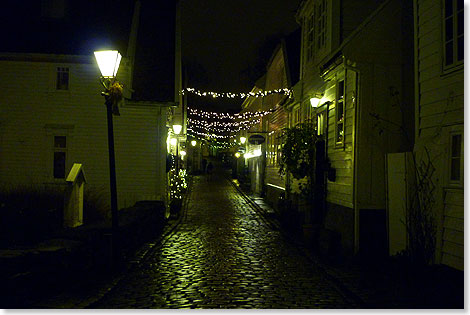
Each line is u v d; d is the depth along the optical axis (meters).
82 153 18.89
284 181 20.48
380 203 11.23
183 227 17.38
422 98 8.77
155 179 19.00
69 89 18.92
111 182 9.70
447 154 7.93
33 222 10.67
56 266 7.43
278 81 24.77
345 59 11.05
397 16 11.24
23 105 18.83
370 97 11.19
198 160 66.62
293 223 16.06
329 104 13.84
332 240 11.38
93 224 10.32
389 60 11.21
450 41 7.99
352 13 13.61
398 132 11.24
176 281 8.88
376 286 8.20
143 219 13.34
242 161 48.50
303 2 16.62
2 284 6.14
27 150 18.75
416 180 8.85
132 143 19.03
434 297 7.21
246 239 14.48
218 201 28.31
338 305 7.24
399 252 9.48
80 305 6.96
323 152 14.20
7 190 16.53
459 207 7.57
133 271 9.78
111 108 9.76
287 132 15.27
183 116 36.38
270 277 9.27
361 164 11.22
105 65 9.54
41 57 18.58
